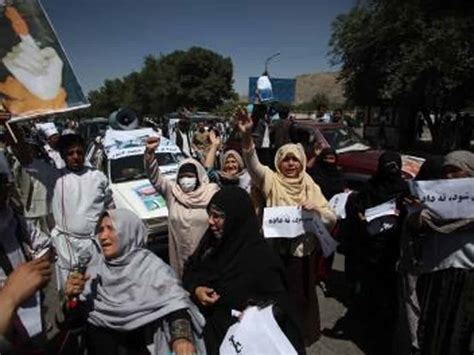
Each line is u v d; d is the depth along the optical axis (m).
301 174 3.99
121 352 2.56
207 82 72.50
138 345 2.57
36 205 4.34
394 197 4.43
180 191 4.50
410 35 19.83
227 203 2.66
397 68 19.89
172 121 19.05
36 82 3.05
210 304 2.66
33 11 3.07
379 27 20.56
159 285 2.54
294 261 3.74
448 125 22.56
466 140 21.86
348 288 5.83
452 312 3.29
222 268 2.68
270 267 2.66
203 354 2.55
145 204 6.76
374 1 21.45
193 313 2.53
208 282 2.71
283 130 8.73
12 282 1.79
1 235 2.79
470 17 18.38
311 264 3.76
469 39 18.00
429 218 3.29
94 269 2.63
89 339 2.63
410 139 26.00
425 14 19.27
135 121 9.63
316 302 3.79
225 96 73.94
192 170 4.45
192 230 4.38
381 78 21.17
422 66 18.44
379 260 4.48
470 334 3.23
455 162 3.33
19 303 1.77
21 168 4.34
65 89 3.14
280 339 2.39
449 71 18.11
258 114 6.97
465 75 18.27
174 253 4.55
